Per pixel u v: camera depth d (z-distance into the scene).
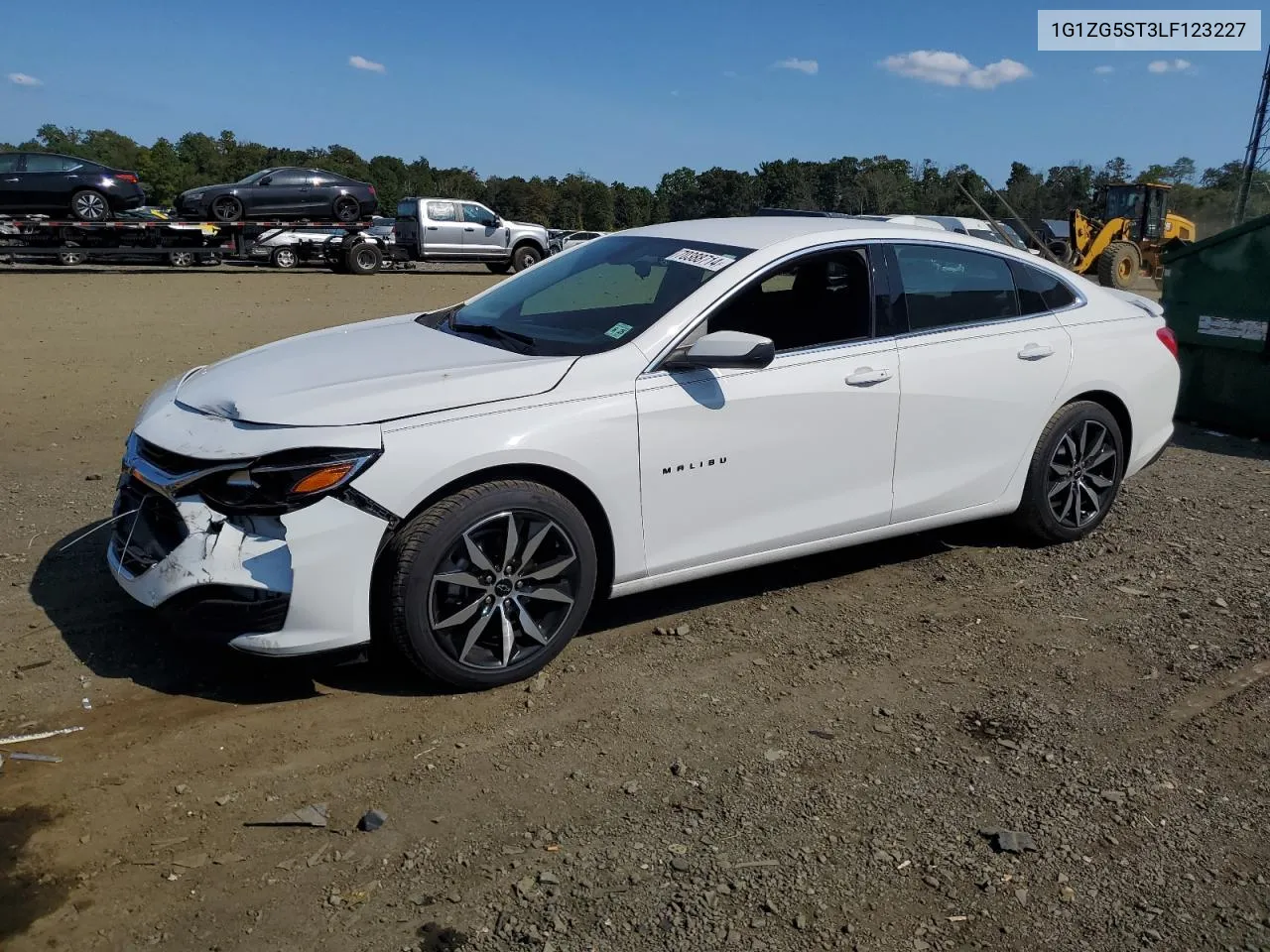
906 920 2.64
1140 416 5.39
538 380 3.74
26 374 9.75
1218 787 3.25
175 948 2.47
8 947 2.45
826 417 4.29
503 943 2.51
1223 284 7.95
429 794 3.12
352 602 3.43
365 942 2.51
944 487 4.75
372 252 25.16
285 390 3.69
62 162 21.75
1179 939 2.60
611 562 3.96
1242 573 5.02
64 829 2.91
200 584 3.37
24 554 4.86
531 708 3.64
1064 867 2.86
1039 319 5.05
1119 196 25.52
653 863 2.82
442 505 3.52
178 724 3.47
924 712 3.68
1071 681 3.93
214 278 22.05
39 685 3.67
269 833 2.92
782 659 4.06
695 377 4.00
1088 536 5.53
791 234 4.45
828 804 3.11
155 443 3.66
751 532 4.23
